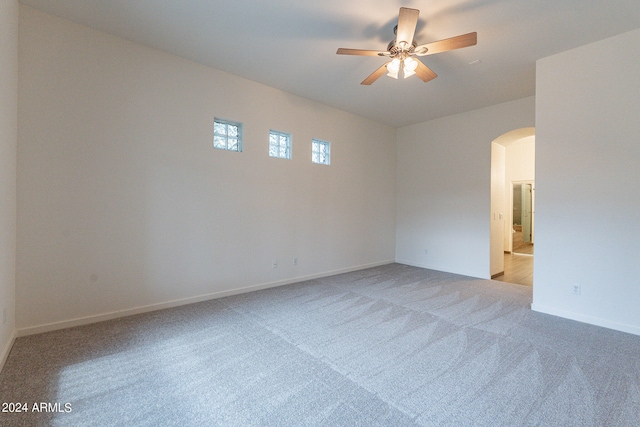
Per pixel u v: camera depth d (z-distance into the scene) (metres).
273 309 3.41
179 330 2.80
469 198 5.22
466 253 5.25
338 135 5.22
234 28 2.87
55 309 2.75
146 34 3.00
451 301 3.76
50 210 2.71
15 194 2.51
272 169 4.34
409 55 2.72
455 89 4.24
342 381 2.01
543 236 3.38
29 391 1.86
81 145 2.85
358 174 5.61
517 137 5.06
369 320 3.11
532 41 3.01
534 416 1.67
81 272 2.87
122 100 3.08
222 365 2.20
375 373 2.11
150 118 3.26
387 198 6.21
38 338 2.57
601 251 3.00
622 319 2.87
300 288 4.31
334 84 4.16
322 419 1.64
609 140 2.94
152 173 3.28
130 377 2.03
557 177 3.27
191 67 3.54
